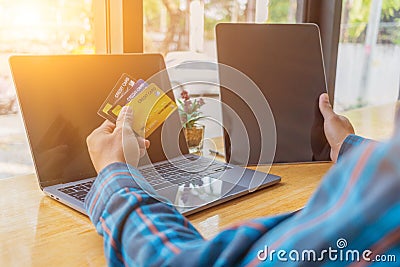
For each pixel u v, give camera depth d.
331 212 0.27
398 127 0.27
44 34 0.93
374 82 1.87
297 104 1.06
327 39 1.45
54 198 0.76
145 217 0.45
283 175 0.94
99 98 0.89
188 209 0.69
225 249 0.34
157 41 1.11
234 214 0.71
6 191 0.81
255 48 1.05
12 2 0.88
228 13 1.27
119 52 1.01
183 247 0.39
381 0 1.76
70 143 0.86
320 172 0.97
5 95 0.90
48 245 0.59
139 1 1.00
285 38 1.08
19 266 0.54
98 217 0.52
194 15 1.18
